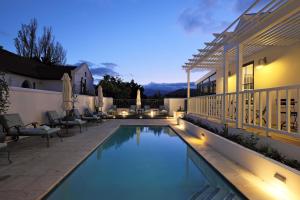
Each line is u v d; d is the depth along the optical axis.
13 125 6.91
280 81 8.44
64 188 4.32
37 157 5.70
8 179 4.14
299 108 4.38
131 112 21.39
